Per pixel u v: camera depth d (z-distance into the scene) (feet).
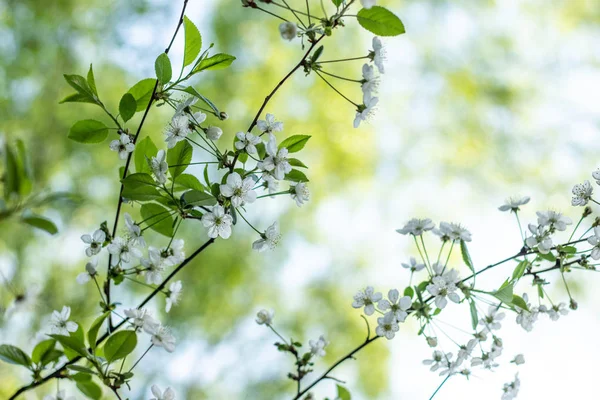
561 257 6.65
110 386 5.91
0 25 25.63
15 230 21.72
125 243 6.60
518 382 7.56
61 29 26.55
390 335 6.75
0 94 25.03
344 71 33.40
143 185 6.20
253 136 6.46
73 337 5.74
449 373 6.95
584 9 34.50
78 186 26.48
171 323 26.73
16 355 6.29
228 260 28.84
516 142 35.14
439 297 6.55
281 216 32.12
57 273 23.32
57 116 26.35
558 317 6.99
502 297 6.41
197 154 26.30
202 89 30.25
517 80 35.47
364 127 33.47
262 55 32.07
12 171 5.11
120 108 6.47
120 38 27.22
